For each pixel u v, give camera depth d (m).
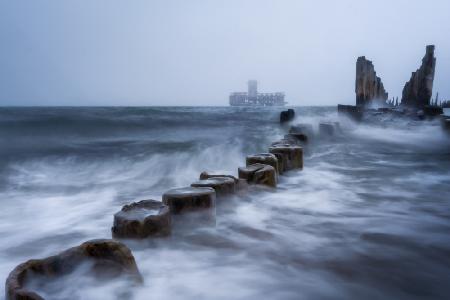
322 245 4.31
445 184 8.09
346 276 3.52
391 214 5.68
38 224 5.48
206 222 4.56
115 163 11.26
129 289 3.05
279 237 4.57
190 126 30.27
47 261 2.92
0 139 18.58
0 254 4.27
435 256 3.98
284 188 7.45
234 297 3.16
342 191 7.31
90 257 3.10
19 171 10.26
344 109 28.36
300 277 3.51
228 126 30.50
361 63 35.06
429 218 5.44
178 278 3.48
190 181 9.01
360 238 4.55
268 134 21.39
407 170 10.09
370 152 14.40
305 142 13.29
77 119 31.86
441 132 18.53
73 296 2.93
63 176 9.64
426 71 31.03
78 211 6.21
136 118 38.19
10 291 2.48
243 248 4.20
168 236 4.06
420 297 3.13
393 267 3.71
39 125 26.47
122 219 3.95
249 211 5.71
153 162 11.39
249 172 6.46
